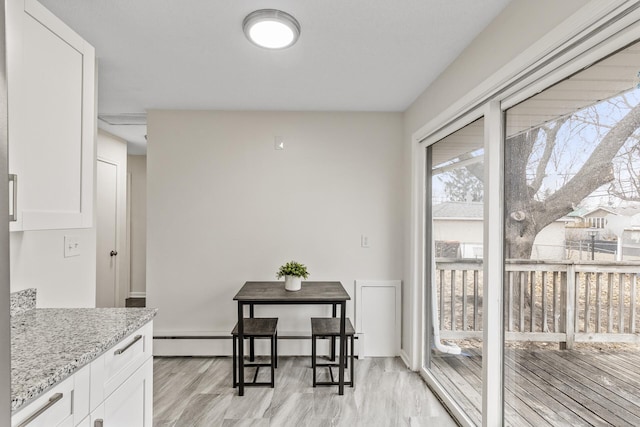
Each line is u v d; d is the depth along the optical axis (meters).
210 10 1.88
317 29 2.06
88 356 1.25
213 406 2.64
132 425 1.61
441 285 2.87
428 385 2.98
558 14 1.43
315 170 3.63
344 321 2.85
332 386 2.97
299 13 1.90
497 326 2.03
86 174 1.67
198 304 3.58
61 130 1.51
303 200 3.63
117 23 2.01
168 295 3.57
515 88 1.81
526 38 1.65
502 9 1.85
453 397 2.62
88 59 1.68
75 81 1.59
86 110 1.67
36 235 1.85
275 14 1.87
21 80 1.28
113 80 2.83
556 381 1.61
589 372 1.43
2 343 0.46
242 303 2.83
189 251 3.58
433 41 2.20
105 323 1.60
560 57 1.48
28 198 1.32
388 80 2.82
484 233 2.08
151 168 3.57
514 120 1.93
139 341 1.68
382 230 3.65
